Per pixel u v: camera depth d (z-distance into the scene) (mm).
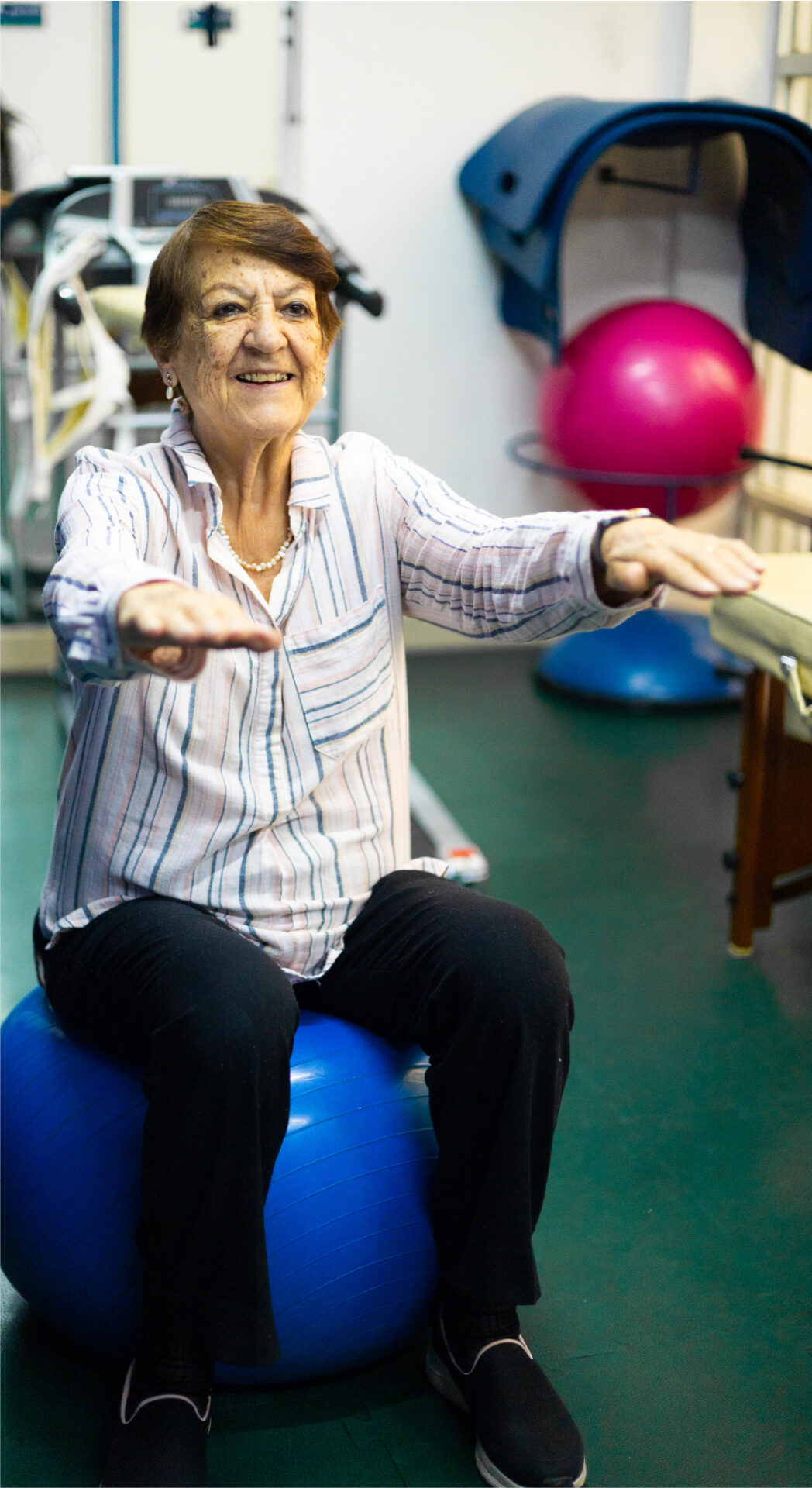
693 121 3369
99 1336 1431
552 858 2879
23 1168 1439
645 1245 1727
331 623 1400
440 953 1348
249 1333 1267
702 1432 1431
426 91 3852
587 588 1221
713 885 2785
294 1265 1369
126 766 1368
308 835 1436
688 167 4078
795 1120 2004
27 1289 1464
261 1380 1434
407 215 3938
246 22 3754
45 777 3160
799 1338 1573
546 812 3109
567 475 3691
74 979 1402
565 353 3684
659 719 3730
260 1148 1234
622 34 3947
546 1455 1323
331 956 1468
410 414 4098
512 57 3891
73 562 1139
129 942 1336
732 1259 1705
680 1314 1608
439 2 3793
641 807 3156
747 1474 1376
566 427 3629
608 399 3520
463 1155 1343
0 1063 1526
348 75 3781
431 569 1426
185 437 1391
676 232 4137
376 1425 1435
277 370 1320
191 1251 1249
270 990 1259
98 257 2924
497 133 3824
